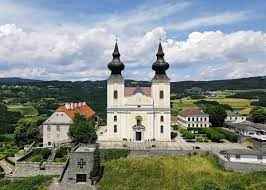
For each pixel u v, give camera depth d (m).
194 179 115.75
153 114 174.75
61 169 128.62
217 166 126.31
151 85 177.12
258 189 107.50
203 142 171.38
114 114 175.25
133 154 140.50
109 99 175.62
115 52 175.38
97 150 126.44
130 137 175.00
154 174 119.88
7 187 123.31
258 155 122.31
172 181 115.62
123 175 121.50
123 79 175.62
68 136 170.88
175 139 180.75
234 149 137.25
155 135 174.75
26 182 124.12
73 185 118.75
